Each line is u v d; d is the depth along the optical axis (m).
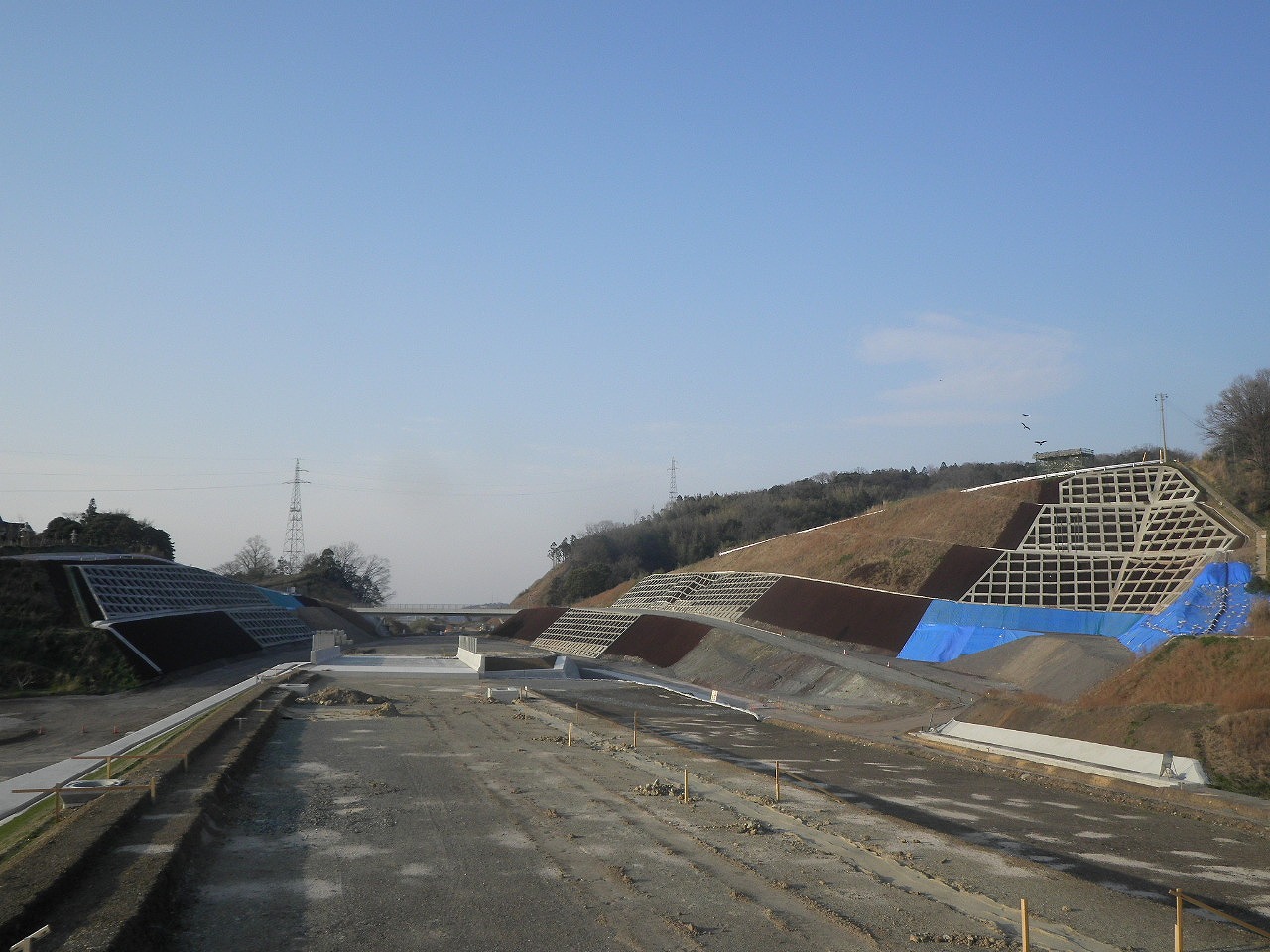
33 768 42.22
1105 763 44.19
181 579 120.94
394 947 20.64
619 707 72.44
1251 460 94.62
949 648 83.19
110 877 22.34
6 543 125.94
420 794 36.41
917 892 25.23
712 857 28.00
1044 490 102.81
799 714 67.50
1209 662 49.44
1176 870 28.86
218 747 43.62
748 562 134.12
